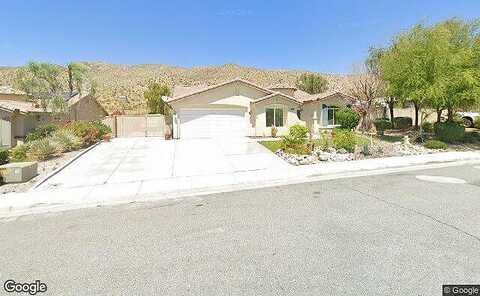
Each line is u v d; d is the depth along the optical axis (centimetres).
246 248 459
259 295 337
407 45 1798
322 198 735
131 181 969
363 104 2573
